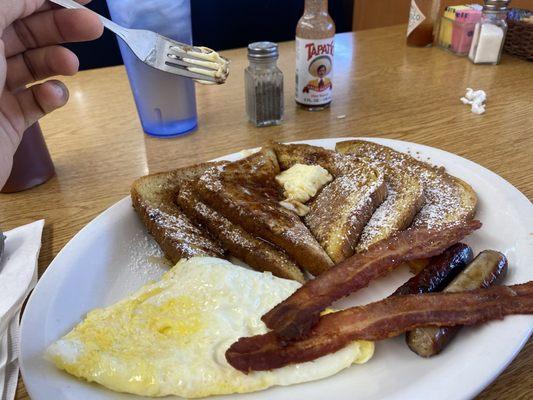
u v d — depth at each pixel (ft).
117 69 2.19
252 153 1.29
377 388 0.65
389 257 0.82
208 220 1.04
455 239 0.85
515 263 0.84
